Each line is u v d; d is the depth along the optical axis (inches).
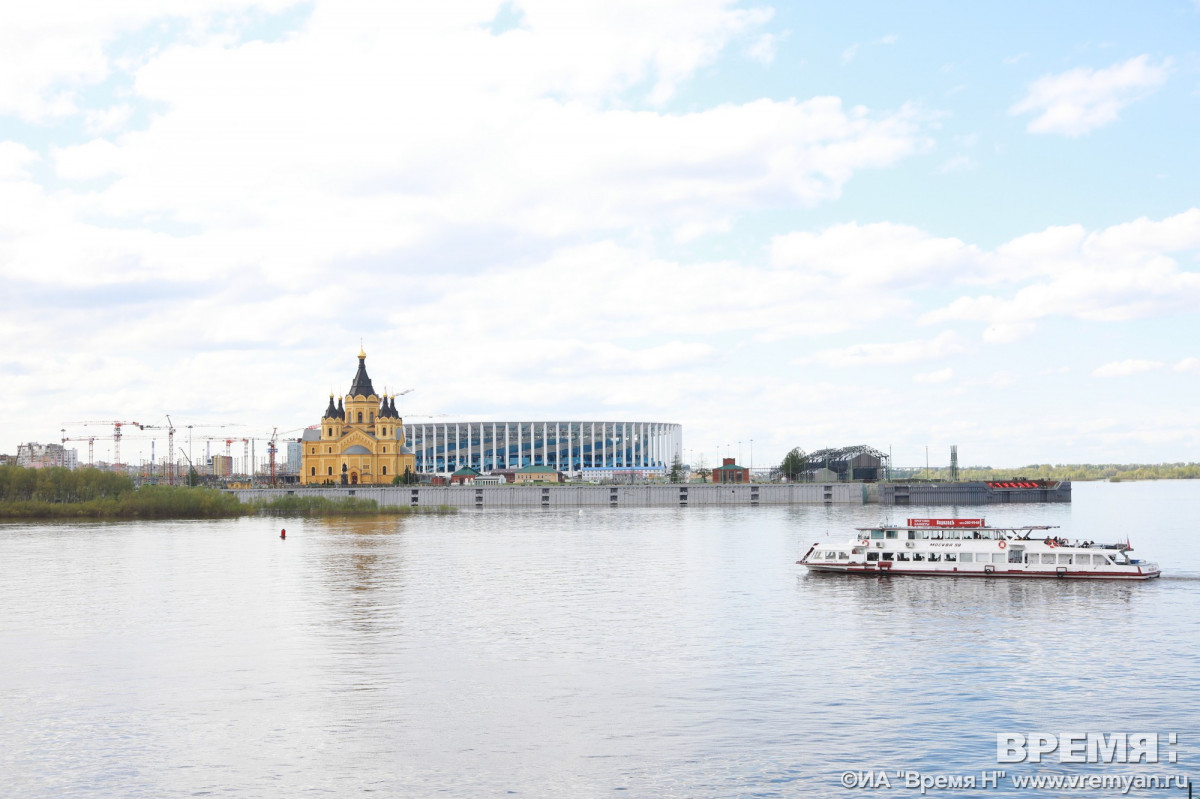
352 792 2645.2
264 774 2765.7
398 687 3577.8
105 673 3799.2
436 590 5807.1
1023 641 4276.6
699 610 5073.8
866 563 6378.0
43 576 6550.2
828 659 3961.6
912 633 4456.2
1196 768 2787.9
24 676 3762.3
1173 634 4407.0
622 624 4697.3
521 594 5634.8
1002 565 6151.6
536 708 3316.9
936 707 3304.6
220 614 5014.8
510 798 2603.3
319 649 4180.6
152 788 2677.2
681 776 2738.7
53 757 2896.2
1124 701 3358.8
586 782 2701.8
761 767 2797.7
